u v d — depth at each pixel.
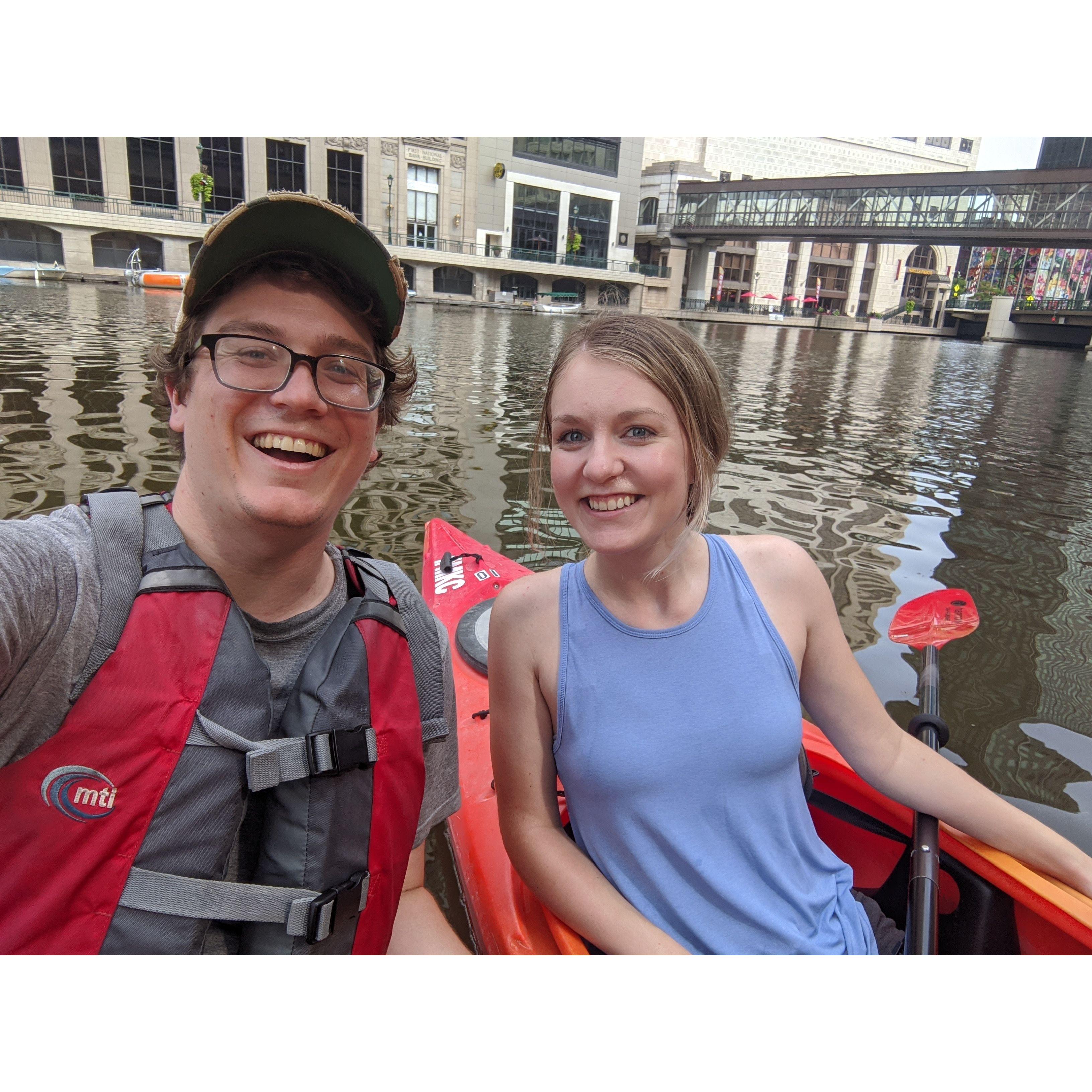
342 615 0.93
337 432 0.85
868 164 57.91
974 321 53.72
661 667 1.13
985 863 1.40
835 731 1.33
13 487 4.45
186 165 30.66
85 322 13.51
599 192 42.03
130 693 0.76
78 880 0.74
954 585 4.15
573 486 1.08
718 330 32.53
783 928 1.12
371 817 0.90
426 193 36.59
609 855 1.20
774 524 5.11
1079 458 7.92
